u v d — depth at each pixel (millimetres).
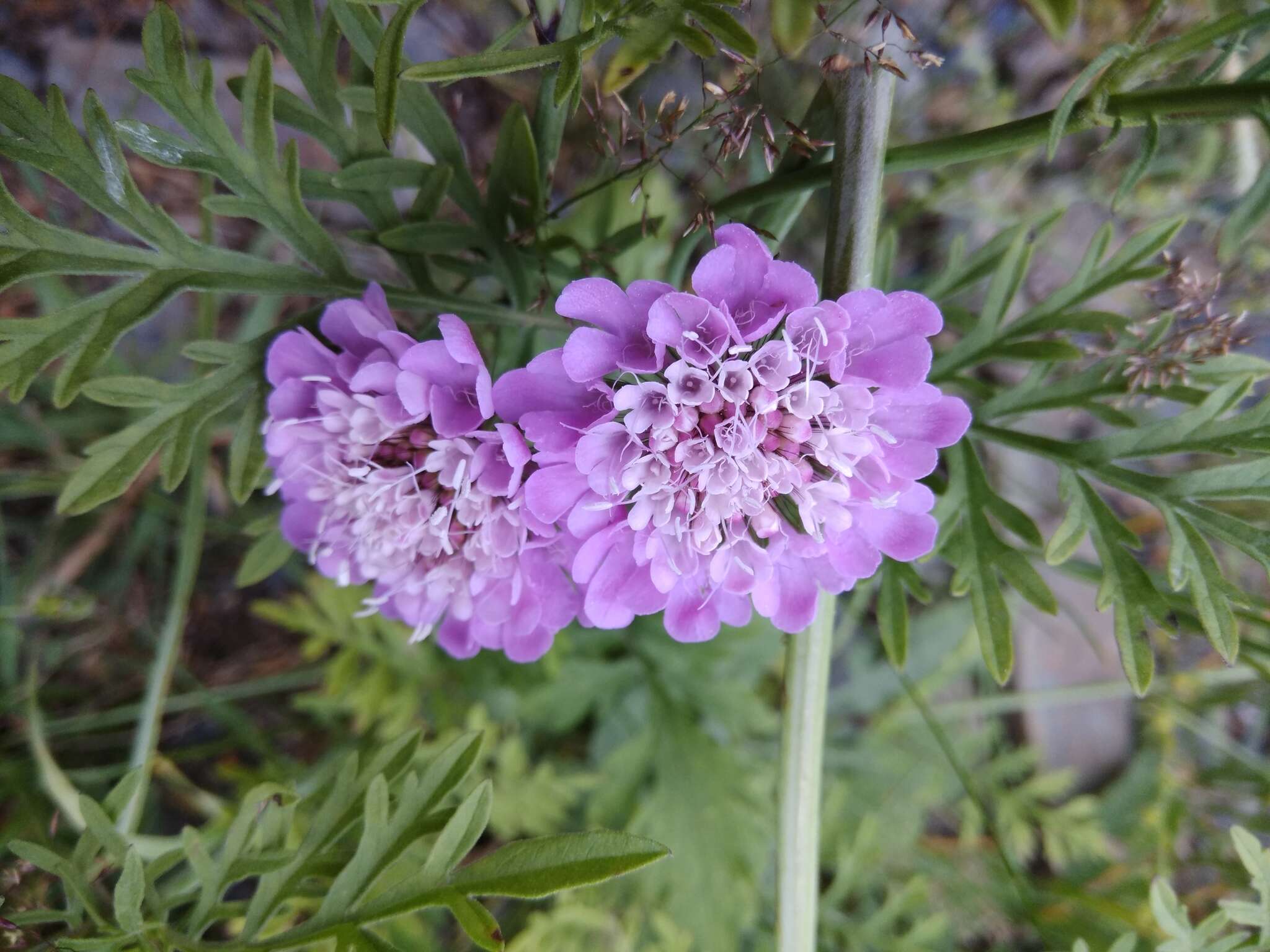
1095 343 183
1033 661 222
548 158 120
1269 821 186
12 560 193
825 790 211
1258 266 193
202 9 181
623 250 128
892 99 104
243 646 209
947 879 206
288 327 114
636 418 97
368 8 105
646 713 198
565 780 183
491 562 108
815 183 112
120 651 197
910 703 212
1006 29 192
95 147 102
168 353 190
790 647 132
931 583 217
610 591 106
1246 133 191
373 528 112
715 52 88
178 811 196
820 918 191
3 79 99
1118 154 199
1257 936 149
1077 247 215
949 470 128
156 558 202
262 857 116
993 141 103
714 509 101
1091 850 206
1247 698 195
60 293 157
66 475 179
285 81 187
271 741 205
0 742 175
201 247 109
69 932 117
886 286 141
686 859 181
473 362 97
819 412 97
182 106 104
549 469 99
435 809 111
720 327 94
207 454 142
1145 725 221
